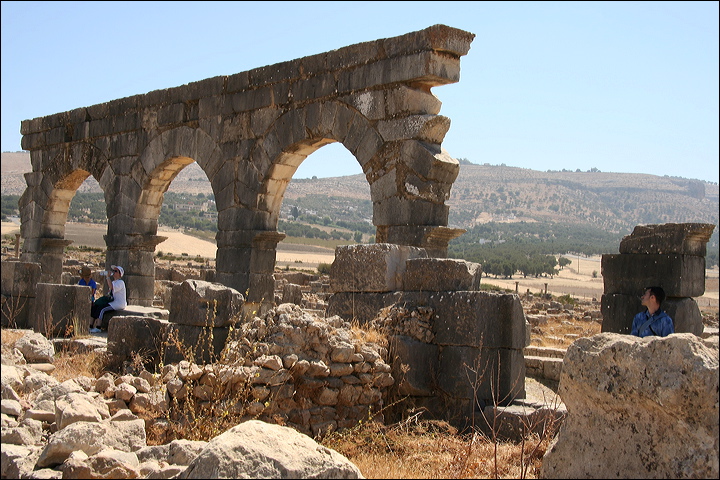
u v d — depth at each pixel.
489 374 9.00
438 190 15.07
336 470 5.15
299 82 17.42
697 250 12.81
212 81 19.36
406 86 15.33
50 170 24.70
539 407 8.66
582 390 5.73
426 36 14.91
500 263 114.06
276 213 18.61
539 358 13.31
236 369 7.92
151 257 21.88
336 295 11.00
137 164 21.58
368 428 8.16
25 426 6.81
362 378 8.77
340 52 16.47
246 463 5.09
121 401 7.68
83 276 18.44
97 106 22.91
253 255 18.12
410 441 7.69
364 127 16.00
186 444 6.17
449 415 9.07
